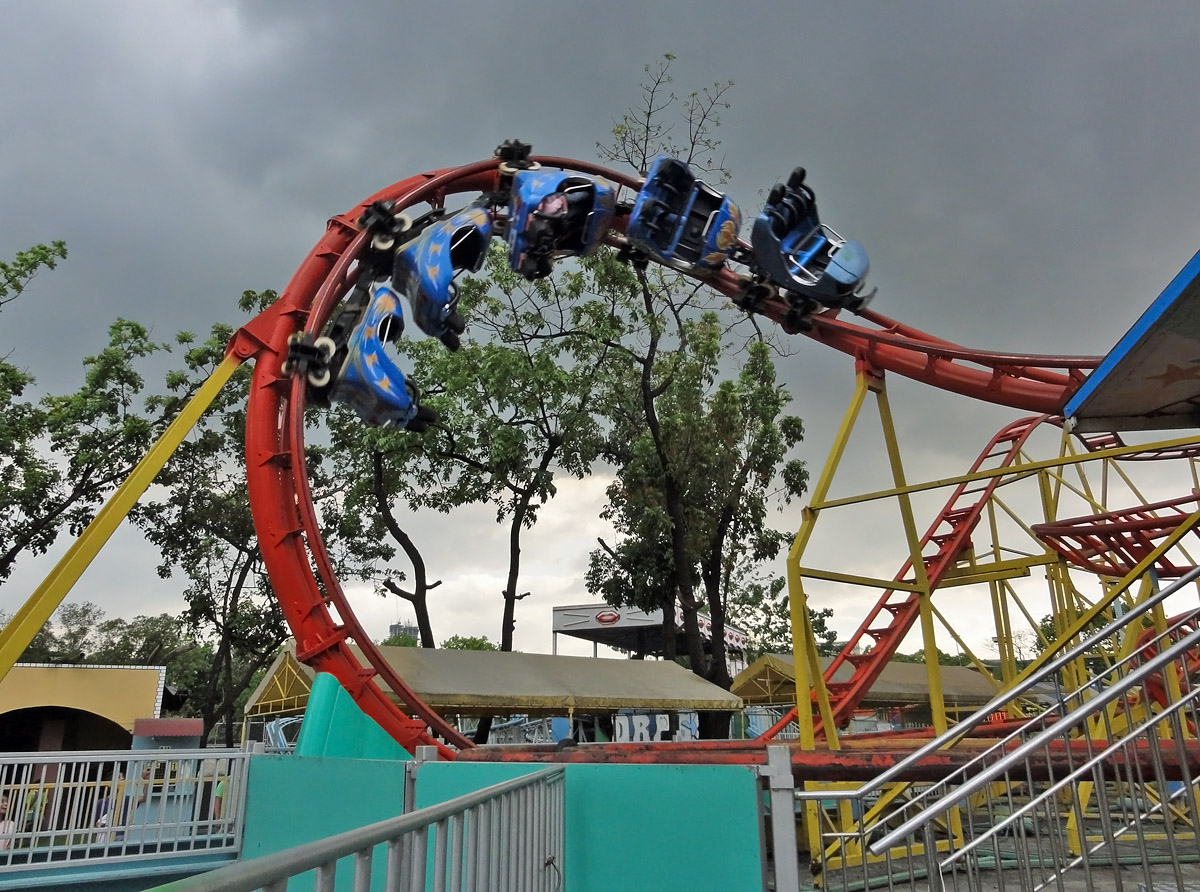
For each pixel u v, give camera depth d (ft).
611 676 78.43
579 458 88.17
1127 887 28.55
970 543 59.16
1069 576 52.90
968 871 17.04
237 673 186.29
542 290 84.89
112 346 90.07
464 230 46.91
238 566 105.91
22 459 87.51
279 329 45.14
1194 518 34.76
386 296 44.93
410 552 88.38
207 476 103.65
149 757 35.32
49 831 33.01
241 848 34.53
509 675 72.38
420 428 46.98
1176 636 34.19
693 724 120.88
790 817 18.40
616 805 20.67
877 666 56.80
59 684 86.74
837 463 41.93
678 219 49.93
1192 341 24.94
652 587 93.81
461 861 13.35
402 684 43.88
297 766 32.55
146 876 33.45
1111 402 29.60
